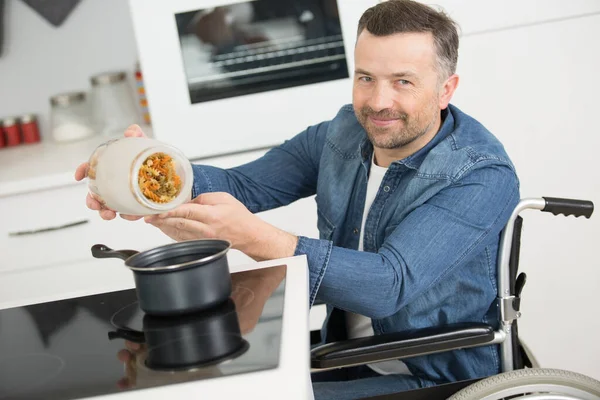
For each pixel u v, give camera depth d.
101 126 2.94
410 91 1.49
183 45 2.48
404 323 1.54
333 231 1.69
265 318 1.01
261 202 1.85
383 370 1.63
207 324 1.01
